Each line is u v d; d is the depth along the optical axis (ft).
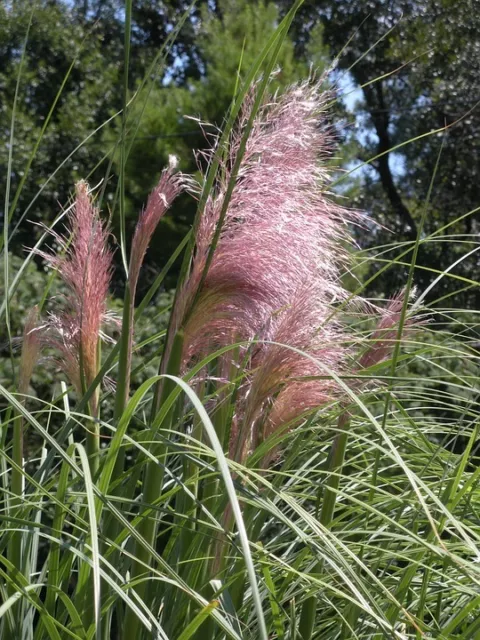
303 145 3.06
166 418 3.03
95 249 3.19
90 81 20.71
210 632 3.06
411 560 2.89
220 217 2.82
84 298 3.16
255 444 3.18
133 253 3.04
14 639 3.21
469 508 3.45
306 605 3.46
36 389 9.55
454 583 2.78
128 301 3.05
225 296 2.94
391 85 23.62
